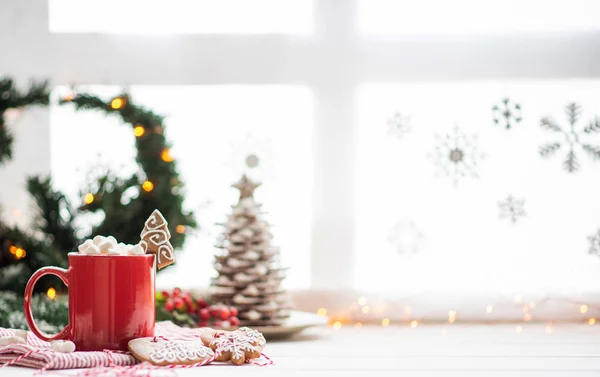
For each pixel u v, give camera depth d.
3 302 1.56
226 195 1.87
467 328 1.69
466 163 1.86
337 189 1.85
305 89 1.87
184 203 1.83
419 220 1.85
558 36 1.86
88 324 1.17
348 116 1.86
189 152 1.87
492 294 1.80
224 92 1.87
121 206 1.73
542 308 1.79
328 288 1.83
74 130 1.88
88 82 1.87
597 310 1.79
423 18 1.88
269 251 1.52
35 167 1.87
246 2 1.88
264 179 1.87
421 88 1.87
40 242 1.73
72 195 1.86
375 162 1.86
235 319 1.47
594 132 1.85
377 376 1.13
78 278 1.17
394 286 1.85
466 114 1.86
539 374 1.15
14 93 1.74
